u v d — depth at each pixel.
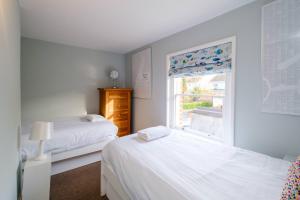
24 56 3.01
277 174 1.20
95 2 1.83
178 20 2.26
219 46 2.10
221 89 2.20
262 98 1.70
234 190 1.02
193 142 1.93
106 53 3.98
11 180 1.20
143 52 3.49
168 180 1.12
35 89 3.15
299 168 0.69
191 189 1.02
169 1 1.80
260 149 1.74
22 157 1.97
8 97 1.12
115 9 1.98
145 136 1.98
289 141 1.54
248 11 1.80
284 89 1.54
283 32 1.53
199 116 2.54
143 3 1.85
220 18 2.08
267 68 1.65
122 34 2.83
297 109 1.47
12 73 1.32
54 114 3.36
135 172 1.30
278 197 0.95
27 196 1.61
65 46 3.44
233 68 1.94
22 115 3.03
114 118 3.62
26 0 1.78
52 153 2.29
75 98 3.61
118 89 3.61
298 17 1.44
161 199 1.03
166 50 2.92
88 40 3.15
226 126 2.09
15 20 1.54
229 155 1.55
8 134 1.10
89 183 2.16
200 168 1.30
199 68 2.34
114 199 1.63
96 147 2.73
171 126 2.93
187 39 2.53
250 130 1.81
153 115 3.27
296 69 1.46
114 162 1.57
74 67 3.56
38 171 1.66
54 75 3.34
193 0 1.78
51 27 2.54
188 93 2.70
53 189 2.02
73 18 2.22
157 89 3.15
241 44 1.86
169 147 1.76
